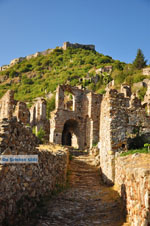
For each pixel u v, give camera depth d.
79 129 36.75
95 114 36.53
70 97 63.09
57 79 119.12
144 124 18.30
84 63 143.75
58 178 16.41
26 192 10.34
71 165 23.19
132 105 18.61
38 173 12.06
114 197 13.81
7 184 8.58
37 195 11.71
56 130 34.19
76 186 17.97
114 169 16.75
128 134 17.80
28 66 159.25
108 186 16.94
